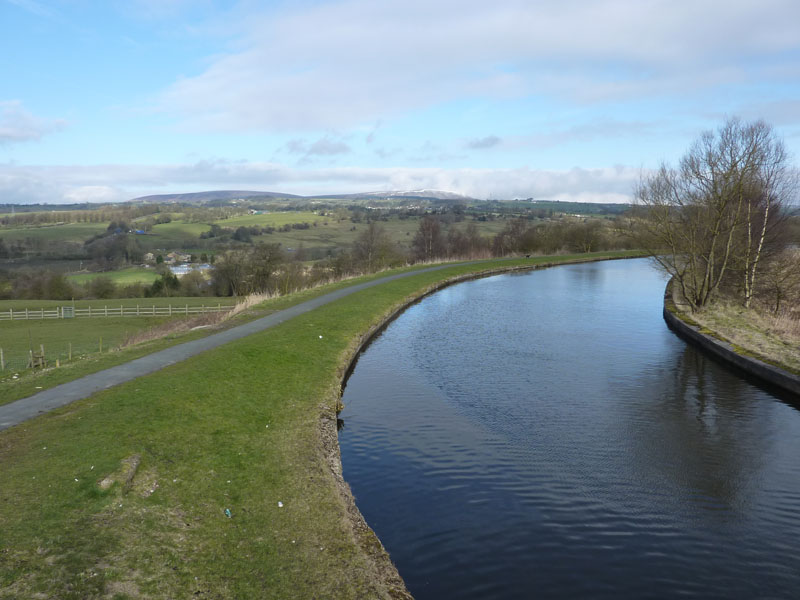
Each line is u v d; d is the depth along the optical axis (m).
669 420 17.78
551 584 9.62
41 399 15.59
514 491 12.95
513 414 18.16
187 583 8.30
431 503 12.34
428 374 22.83
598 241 98.12
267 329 27.31
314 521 10.43
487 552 10.52
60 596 7.51
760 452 15.38
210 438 13.64
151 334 33.25
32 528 9.01
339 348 25.02
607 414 18.27
